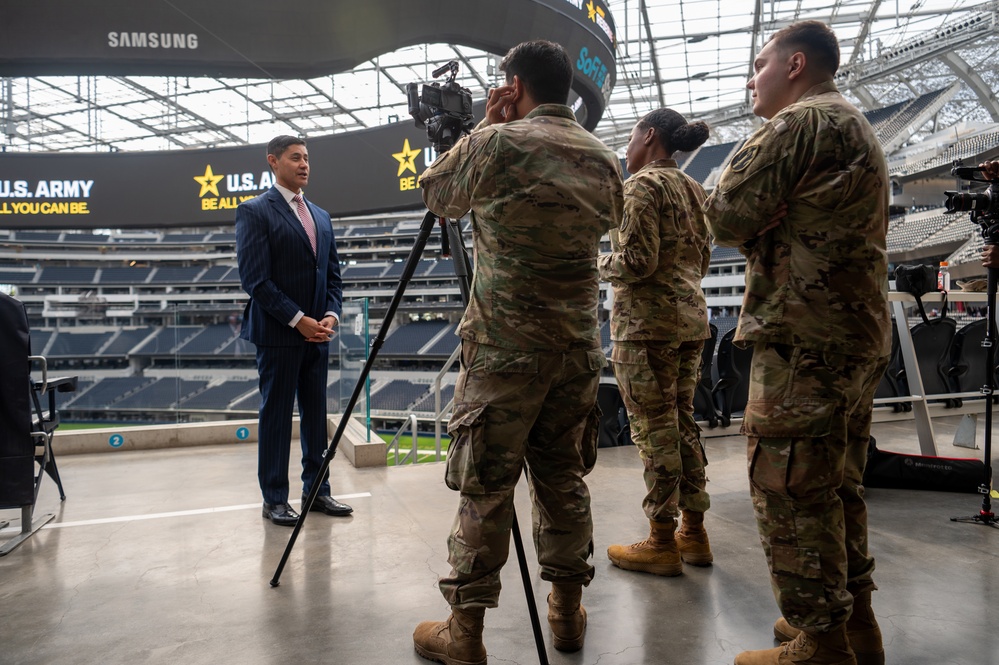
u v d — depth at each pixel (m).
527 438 1.56
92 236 36.91
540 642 1.51
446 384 27.58
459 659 1.53
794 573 1.41
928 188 23.20
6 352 2.57
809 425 1.38
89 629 1.83
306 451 2.94
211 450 4.43
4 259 35.38
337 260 3.22
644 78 20.45
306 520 2.82
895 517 2.76
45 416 3.36
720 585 2.07
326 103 20.23
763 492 1.46
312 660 1.65
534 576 2.18
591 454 1.62
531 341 1.44
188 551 2.46
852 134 1.39
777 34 1.60
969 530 2.58
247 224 2.86
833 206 1.38
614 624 1.81
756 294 1.50
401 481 3.46
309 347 2.93
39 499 3.23
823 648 1.42
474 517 1.50
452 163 1.51
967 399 3.91
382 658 1.65
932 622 1.80
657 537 2.16
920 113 25.00
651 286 2.13
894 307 3.71
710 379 3.47
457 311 31.78
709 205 1.54
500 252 1.47
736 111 24.89
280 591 2.08
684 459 2.22
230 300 35.41
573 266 1.48
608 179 1.50
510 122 1.50
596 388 1.58
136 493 3.33
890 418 3.69
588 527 1.63
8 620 1.90
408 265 1.83
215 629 1.82
